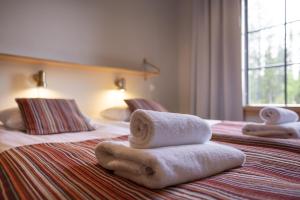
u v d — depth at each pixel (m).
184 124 0.75
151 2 3.10
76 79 2.37
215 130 1.50
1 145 1.17
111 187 0.60
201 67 3.03
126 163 0.65
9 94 1.98
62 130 1.59
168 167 0.60
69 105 1.83
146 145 0.68
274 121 1.38
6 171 0.72
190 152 0.69
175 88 3.37
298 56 2.45
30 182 0.63
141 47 2.97
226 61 2.77
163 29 3.23
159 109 2.41
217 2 2.88
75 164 0.79
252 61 2.79
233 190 0.58
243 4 2.81
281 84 2.58
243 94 2.74
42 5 2.17
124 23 2.80
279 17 2.59
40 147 1.04
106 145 0.74
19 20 2.03
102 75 2.58
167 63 3.28
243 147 1.04
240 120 2.68
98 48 2.55
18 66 2.03
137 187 0.60
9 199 0.53
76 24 2.39
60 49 2.27
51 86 2.21
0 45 1.94
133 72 2.76
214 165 0.70
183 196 0.54
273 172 0.75
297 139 1.20
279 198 0.53
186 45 3.35
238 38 2.70
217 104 2.88
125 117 2.26
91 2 2.51
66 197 0.54
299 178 0.70
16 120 1.63
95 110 2.51
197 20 3.09
